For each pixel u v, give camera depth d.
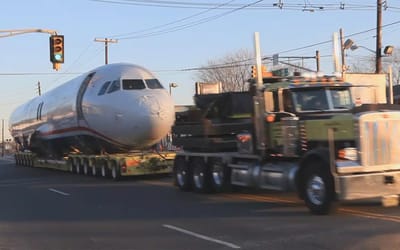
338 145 16.12
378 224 14.09
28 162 55.19
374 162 15.62
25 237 14.36
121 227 15.38
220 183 21.98
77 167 38.75
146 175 34.91
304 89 18.31
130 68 34.00
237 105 22.75
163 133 32.34
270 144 18.83
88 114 34.94
